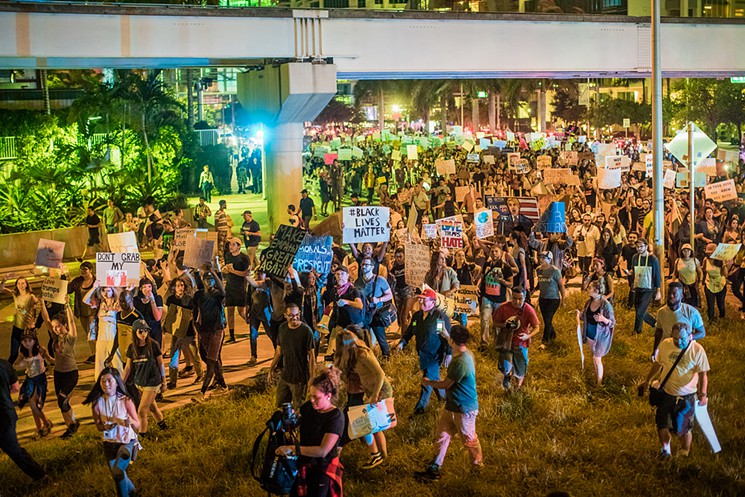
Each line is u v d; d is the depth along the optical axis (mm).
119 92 34156
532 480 10000
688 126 19281
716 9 110500
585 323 13367
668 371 10203
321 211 35688
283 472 8523
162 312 14867
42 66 25453
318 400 8195
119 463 9484
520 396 12633
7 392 10258
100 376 9453
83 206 28500
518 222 19156
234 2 41219
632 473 10242
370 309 14039
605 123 78750
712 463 10297
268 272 13734
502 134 58125
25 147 30234
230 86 73750
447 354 11891
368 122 95812
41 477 10391
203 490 10055
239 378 14367
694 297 16250
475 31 29688
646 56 32500
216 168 44375
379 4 105688
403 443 11172
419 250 15023
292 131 27797
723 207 22516
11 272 23953
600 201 26250
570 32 31266
